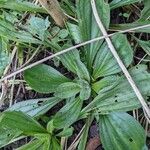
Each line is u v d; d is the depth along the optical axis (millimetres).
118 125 264
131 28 278
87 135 272
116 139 260
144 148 252
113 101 263
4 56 292
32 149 263
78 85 271
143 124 278
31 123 262
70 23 290
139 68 264
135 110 278
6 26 288
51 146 266
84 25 280
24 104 283
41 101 289
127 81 262
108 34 277
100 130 266
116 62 271
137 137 257
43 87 276
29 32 287
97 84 275
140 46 294
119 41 269
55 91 270
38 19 285
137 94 258
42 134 265
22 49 305
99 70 277
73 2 313
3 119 252
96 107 267
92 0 276
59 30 294
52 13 278
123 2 291
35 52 304
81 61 282
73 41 295
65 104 283
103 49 276
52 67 291
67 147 281
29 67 275
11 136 262
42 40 284
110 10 300
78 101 271
